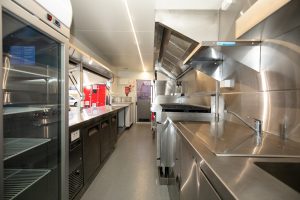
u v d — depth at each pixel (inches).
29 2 39.4
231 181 26.0
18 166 57.4
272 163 35.5
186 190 55.1
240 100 76.7
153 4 97.2
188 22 102.7
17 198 48.3
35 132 58.8
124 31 137.1
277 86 56.1
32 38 49.8
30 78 58.0
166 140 108.1
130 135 230.4
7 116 51.1
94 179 107.7
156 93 259.1
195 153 42.4
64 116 57.7
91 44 173.5
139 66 298.0
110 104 234.4
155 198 87.8
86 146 93.7
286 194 22.5
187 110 106.7
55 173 58.0
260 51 62.4
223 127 71.0
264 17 34.4
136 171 119.3
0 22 32.4
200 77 135.4
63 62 56.3
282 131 53.9
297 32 47.6
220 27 100.2
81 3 96.6
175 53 142.7
